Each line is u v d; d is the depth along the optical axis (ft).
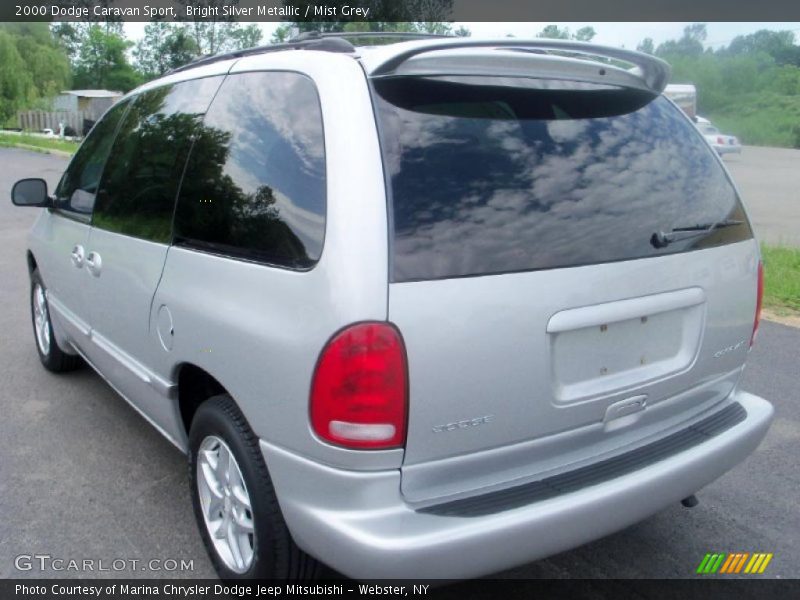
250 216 8.32
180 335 9.14
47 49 144.05
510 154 7.91
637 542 10.73
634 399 8.48
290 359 7.27
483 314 7.17
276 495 7.88
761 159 108.58
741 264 9.59
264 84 8.86
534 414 7.65
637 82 9.43
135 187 11.08
